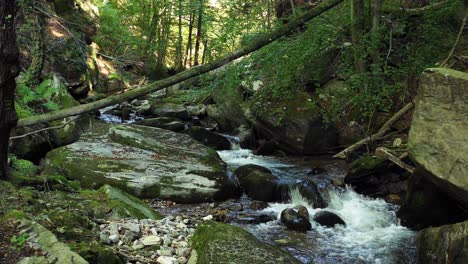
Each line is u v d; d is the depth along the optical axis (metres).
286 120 10.45
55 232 3.90
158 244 4.40
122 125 9.50
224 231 4.46
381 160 7.91
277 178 7.93
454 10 7.76
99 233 4.27
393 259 5.46
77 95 13.12
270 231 6.22
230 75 8.15
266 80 8.91
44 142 8.33
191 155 8.38
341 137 10.20
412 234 6.29
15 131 7.82
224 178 7.64
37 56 9.08
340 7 8.78
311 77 9.57
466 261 4.26
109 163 7.55
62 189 5.79
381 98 7.87
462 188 4.66
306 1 11.62
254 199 7.66
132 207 5.57
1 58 4.30
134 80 17.09
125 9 20.88
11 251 3.40
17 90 8.15
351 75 7.79
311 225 6.46
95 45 16.16
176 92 16.05
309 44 7.76
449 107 4.98
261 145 10.94
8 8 4.28
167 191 7.18
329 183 8.02
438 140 4.99
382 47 8.05
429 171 5.01
